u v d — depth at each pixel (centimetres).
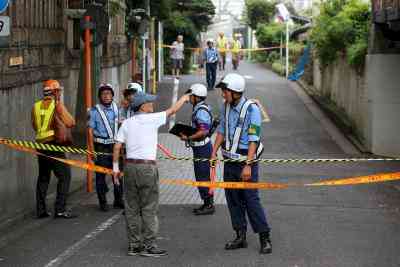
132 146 891
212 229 1055
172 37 4234
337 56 2672
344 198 1345
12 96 1192
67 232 1028
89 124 1179
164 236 1008
